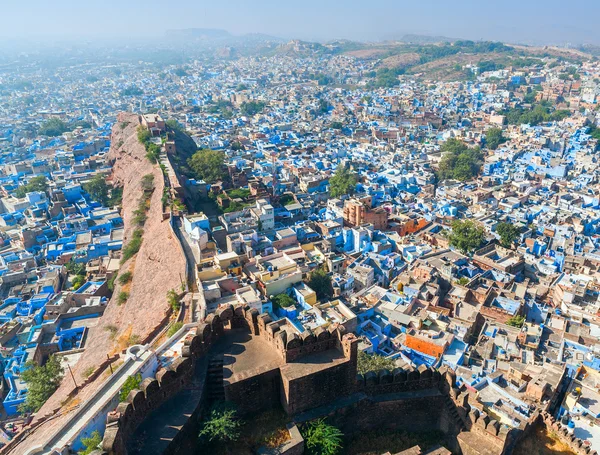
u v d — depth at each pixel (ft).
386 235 333.62
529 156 538.47
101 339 230.89
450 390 109.91
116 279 294.05
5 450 146.51
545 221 364.99
